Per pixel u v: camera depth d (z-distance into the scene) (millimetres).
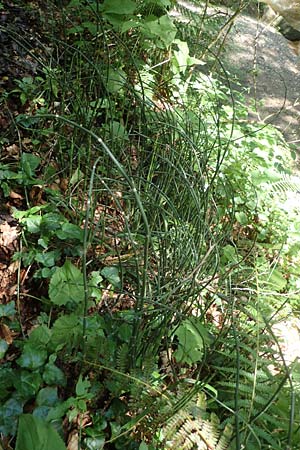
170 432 1553
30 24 3141
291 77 4805
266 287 2324
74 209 2156
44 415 1543
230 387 1810
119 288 1941
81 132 2391
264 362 1809
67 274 1745
